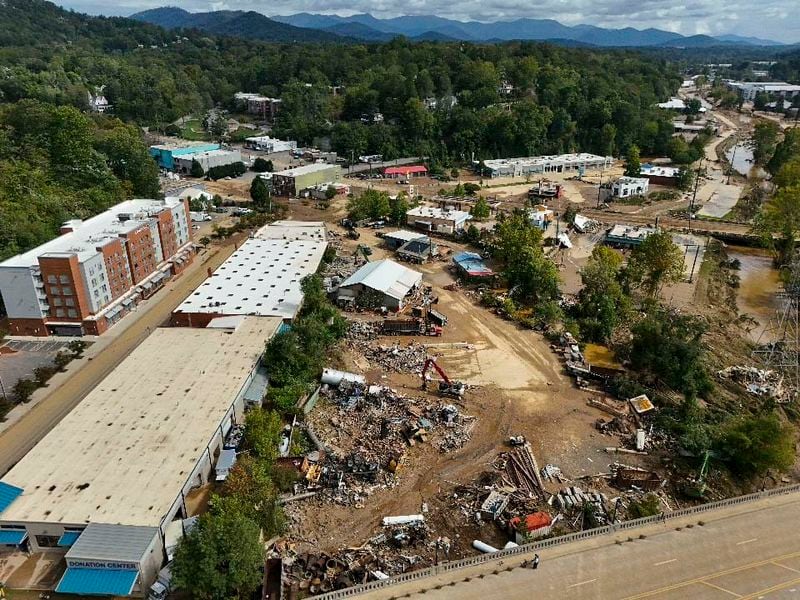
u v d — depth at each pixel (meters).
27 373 80.00
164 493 51.56
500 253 119.81
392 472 61.72
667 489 62.06
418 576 48.41
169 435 59.31
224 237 139.00
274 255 115.31
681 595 47.19
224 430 64.12
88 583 45.06
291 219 155.25
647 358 79.62
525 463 64.06
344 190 182.12
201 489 58.16
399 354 86.25
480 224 151.50
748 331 101.31
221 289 98.75
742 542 53.38
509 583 48.03
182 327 87.62
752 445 64.31
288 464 61.03
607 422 71.56
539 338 92.75
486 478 61.31
